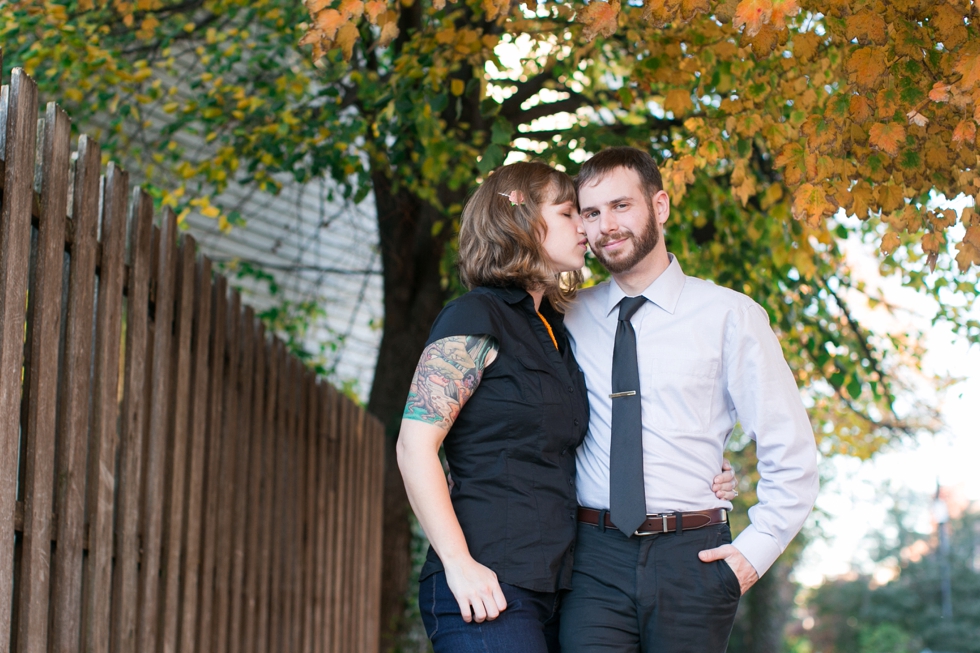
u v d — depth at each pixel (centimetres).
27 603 235
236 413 407
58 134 254
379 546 658
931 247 274
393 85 502
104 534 280
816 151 270
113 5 599
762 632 1716
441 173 575
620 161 262
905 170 263
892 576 3916
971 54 234
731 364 255
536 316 246
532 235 244
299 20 515
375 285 1098
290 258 931
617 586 244
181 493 341
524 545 225
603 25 235
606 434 254
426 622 232
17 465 227
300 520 490
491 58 485
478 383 229
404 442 225
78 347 265
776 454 252
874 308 712
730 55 409
